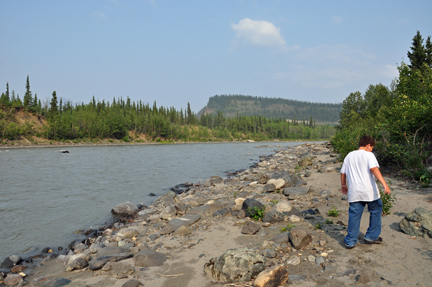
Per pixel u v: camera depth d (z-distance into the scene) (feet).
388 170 35.06
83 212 31.35
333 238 16.12
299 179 38.52
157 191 43.73
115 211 30.73
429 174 27.58
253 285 11.44
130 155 127.65
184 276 12.92
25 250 20.44
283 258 13.91
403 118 34.30
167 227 21.50
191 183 50.47
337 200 25.52
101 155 127.03
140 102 496.64
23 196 39.63
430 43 108.88
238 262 12.31
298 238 15.10
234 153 142.41
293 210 22.24
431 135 33.88
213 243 17.30
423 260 12.28
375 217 14.37
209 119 603.67
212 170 70.74
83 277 13.85
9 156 117.39
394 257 12.89
